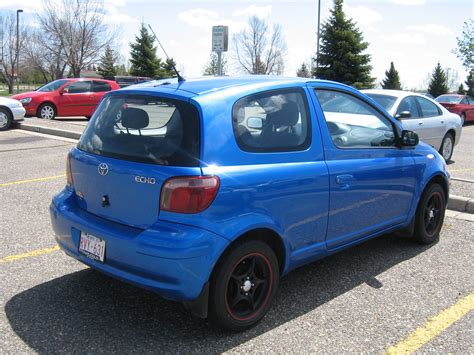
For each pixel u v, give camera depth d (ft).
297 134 12.32
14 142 38.73
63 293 12.94
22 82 227.40
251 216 10.84
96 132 12.21
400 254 16.49
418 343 11.00
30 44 156.66
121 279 10.76
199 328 11.39
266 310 11.70
